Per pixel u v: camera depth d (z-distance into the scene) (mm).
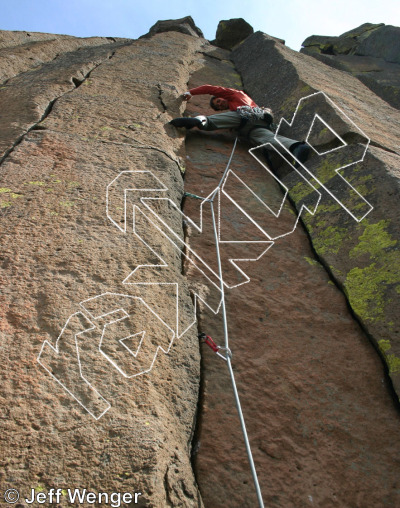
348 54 9875
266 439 1784
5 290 1867
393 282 2309
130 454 1417
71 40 6629
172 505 1371
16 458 1346
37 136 2955
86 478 1340
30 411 1471
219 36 8633
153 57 5434
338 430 1861
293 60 5555
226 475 1646
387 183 2791
